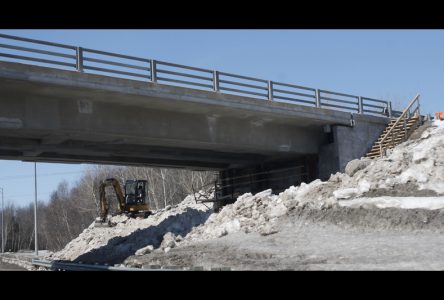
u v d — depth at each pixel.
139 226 41.81
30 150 29.02
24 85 21.67
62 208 103.56
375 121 35.88
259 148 32.00
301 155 35.66
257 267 16.56
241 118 30.77
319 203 23.92
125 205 47.25
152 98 25.03
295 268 15.55
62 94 23.41
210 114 29.30
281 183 37.34
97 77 22.95
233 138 30.59
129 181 47.88
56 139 26.17
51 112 23.56
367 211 21.39
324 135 35.22
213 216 29.94
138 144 29.50
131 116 26.38
